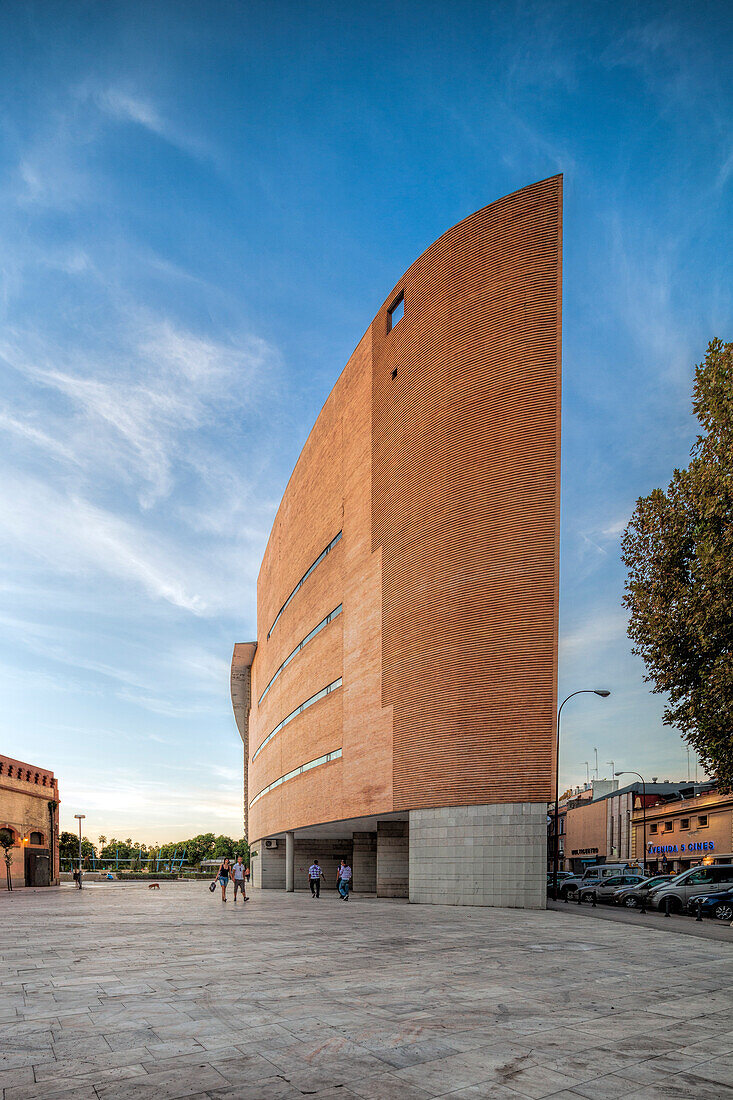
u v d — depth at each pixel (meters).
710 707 19.89
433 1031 7.66
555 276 27.09
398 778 28.72
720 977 11.29
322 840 50.16
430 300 30.28
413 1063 6.56
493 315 27.89
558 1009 8.77
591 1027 7.93
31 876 57.12
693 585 20.56
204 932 17.69
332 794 36.12
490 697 25.72
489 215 28.62
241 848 160.00
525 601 25.69
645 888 32.47
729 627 19.22
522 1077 6.23
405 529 30.20
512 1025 7.96
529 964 12.34
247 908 27.33
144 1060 6.60
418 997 9.37
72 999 9.20
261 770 58.19
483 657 26.05
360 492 34.91
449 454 28.28
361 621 33.56
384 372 33.31
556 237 27.30
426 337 30.23
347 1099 5.66
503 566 26.20
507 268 27.88
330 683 37.72
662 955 13.84
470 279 28.75
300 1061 6.59
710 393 19.64
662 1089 5.97
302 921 20.67
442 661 27.23
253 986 10.07
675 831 62.31
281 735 48.88
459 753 26.05
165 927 19.22
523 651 25.45
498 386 27.34
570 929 18.56
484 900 24.80
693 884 28.00
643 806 65.19
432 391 29.50
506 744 25.19
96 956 13.32
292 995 9.45
